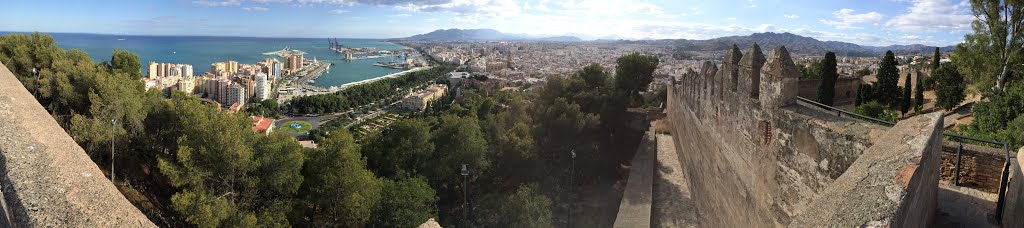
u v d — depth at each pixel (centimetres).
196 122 2153
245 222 1858
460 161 3009
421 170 2983
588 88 3650
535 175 3033
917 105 3922
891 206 409
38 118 998
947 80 3853
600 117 3453
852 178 511
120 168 2359
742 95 1183
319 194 2269
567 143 3206
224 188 2047
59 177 658
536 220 2345
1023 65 2297
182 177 1912
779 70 962
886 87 4362
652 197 2095
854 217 409
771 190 1015
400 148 2981
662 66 10044
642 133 3675
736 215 1248
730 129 1288
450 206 3034
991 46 2394
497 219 2409
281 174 2103
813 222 441
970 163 931
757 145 1081
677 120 2581
